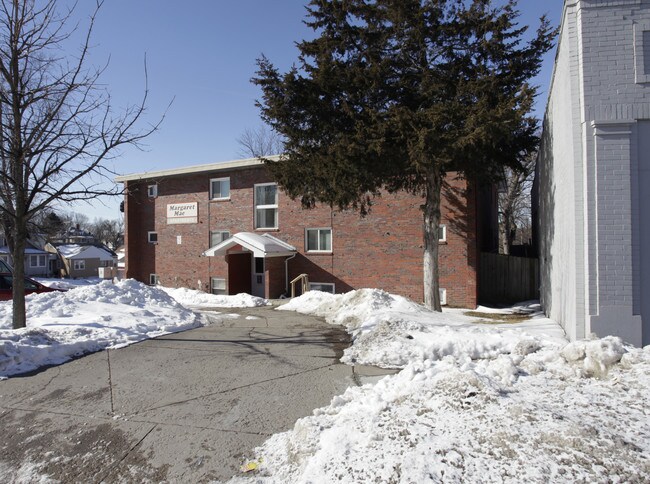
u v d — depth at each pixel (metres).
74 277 59.22
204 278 20.48
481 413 3.46
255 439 4.06
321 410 4.37
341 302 11.91
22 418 4.70
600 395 3.81
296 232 18.06
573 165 7.07
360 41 11.05
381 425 3.49
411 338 7.17
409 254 16.03
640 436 2.99
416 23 10.47
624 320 6.64
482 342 6.67
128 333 8.42
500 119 8.82
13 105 7.46
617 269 6.70
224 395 5.20
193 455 3.82
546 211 11.92
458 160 10.84
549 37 10.44
